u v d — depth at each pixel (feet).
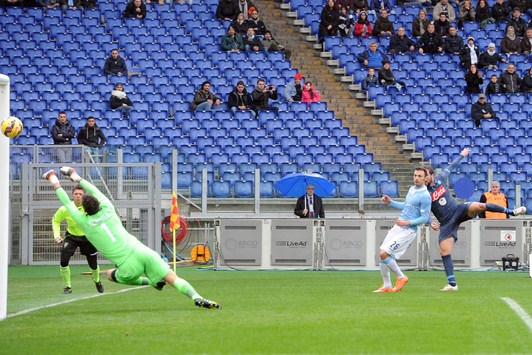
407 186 260.62
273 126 271.08
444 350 83.82
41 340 92.02
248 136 266.16
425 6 330.95
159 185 218.59
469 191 226.58
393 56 304.30
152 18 303.48
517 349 84.43
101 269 202.59
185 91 282.36
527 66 312.09
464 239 203.10
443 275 184.85
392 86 291.17
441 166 261.85
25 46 287.48
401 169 264.11
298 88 282.15
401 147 274.77
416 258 201.98
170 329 96.32
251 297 131.34
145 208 217.77
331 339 89.25
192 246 224.94
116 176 217.97
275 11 323.78
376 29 312.71
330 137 269.23
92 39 294.25
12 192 219.20
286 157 260.01
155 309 115.96
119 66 282.36
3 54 284.00
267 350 83.66
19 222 219.00
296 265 202.69
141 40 296.92
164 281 112.98
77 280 173.99
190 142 262.67
